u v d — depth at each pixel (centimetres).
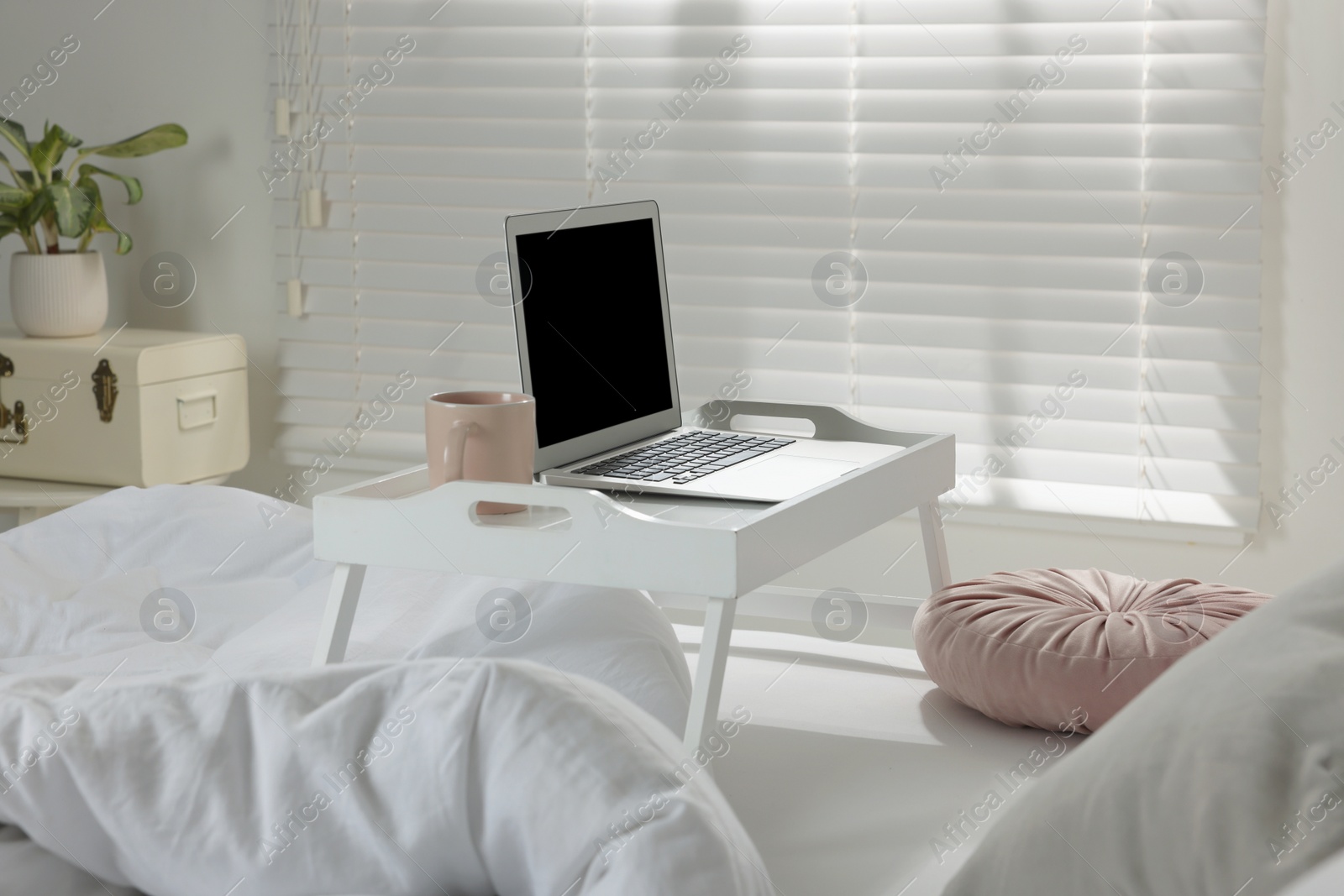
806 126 230
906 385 230
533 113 243
